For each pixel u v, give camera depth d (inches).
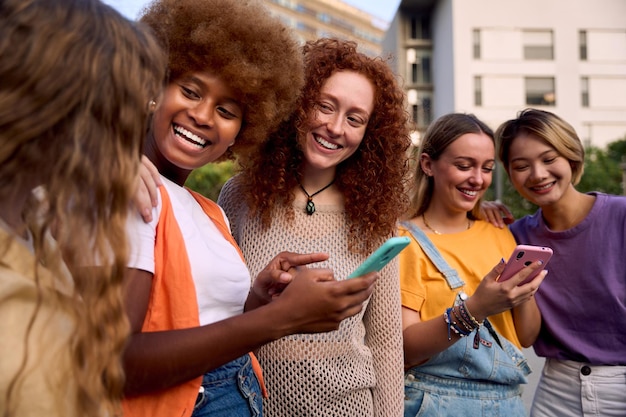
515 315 93.4
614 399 89.5
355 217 76.1
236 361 53.8
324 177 77.7
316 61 73.6
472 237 94.2
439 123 95.6
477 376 83.6
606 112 985.5
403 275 88.8
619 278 91.0
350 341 70.9
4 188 31.3
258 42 57.9
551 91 979.9
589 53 989.2
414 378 85.7
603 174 790.5
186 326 46.3
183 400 45.8
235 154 72.9
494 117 970.1
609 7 987.3
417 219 97.9
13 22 31.2
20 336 29.8
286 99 65.3
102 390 32.8
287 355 69.5
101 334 33.1
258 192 74.6
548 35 986.7
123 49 34.4
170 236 47.3
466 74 973.8
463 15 983.0
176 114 56.4
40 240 31.9
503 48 979.3
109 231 33.9
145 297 44.3
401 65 1125.1
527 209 611.2
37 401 29.8
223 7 57.0
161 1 58.9
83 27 32.8
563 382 94.3
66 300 32.3
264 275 55.7
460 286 87.1
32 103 30.8
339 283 45.2
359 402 71.7
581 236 93.6
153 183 47.4
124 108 34.2
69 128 32.1
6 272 30.5
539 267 76.2
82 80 32.1
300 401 69.2
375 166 77.2
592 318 91.7
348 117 73.9
